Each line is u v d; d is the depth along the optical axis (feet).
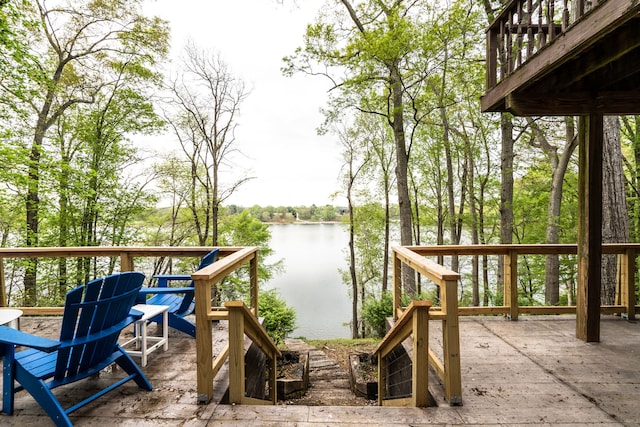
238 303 7.01
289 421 6.47
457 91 35.55
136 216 40.16
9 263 32.83
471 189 42.65
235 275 41.68
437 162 45.37
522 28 9.18
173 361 9.31
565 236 35.24
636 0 5.15
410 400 8.46
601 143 10.31
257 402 8.34
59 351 6.13
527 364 9.11
